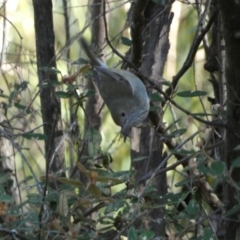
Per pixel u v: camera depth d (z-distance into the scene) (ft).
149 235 24.63
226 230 28.14
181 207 32.32
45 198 26.40
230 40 26.45
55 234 27.02
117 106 34.50
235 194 27.12
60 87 34.50
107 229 31.68
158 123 32.24
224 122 27.94
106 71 32.96
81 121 41.34
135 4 29.09
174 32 47.01
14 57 43.01
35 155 45.09
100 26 39.63
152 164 34.09
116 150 44.86
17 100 31.73
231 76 27.07
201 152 25.88
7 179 31.50
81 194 26.58
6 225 26.50
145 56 34.60
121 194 28.12
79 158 30.86
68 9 44.19
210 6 34.58
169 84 30.27
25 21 46.55
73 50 44.57
